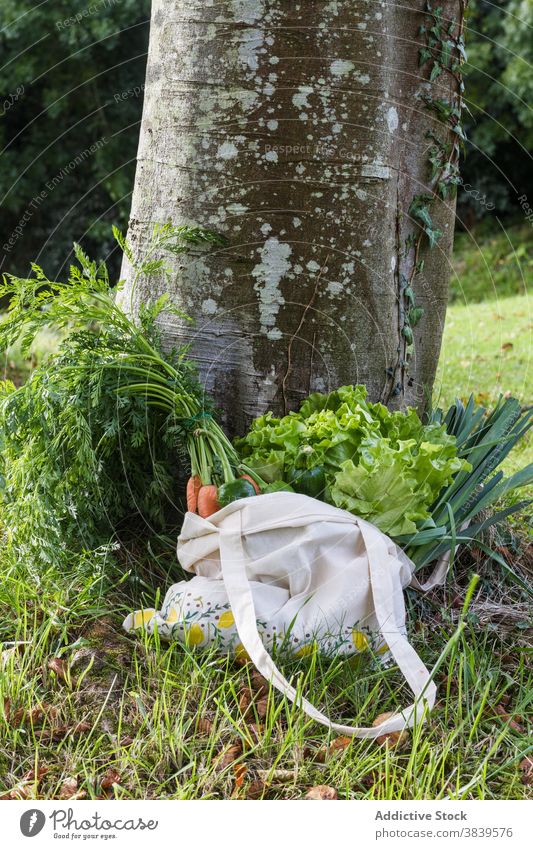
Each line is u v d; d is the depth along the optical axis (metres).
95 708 1.92
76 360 2.21
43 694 1.94
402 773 1.79
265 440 2.26
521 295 8.32
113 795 1.73
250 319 2.46
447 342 6.04
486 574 2.53
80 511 2.27
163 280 2.52
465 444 2.51
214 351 2.49
